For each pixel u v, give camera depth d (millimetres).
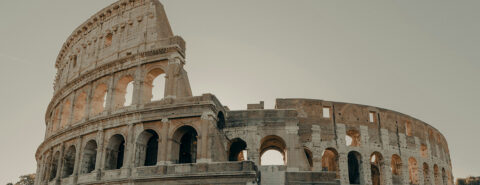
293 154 56938
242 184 48500
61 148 65812
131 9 68188
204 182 49531
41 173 73625
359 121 70062
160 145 53594
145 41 63094
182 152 58844
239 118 60438
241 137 59156
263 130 59188
